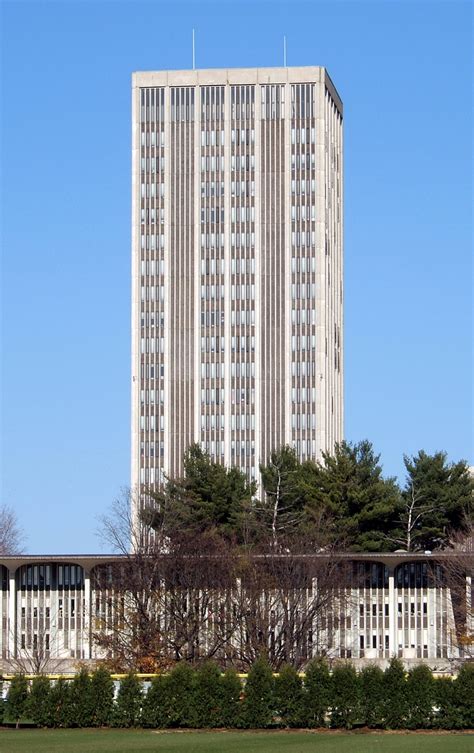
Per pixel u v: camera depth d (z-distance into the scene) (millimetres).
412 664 131125
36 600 137000
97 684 89188
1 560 135375
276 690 87938
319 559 127875
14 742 78750
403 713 86500
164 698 88188
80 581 136625
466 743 77625
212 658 116312
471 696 86375
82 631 135000
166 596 121938
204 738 81062
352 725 87062
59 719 88812
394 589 136125
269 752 73000
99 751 73562
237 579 123812
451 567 132250
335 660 124750
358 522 154625
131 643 119562
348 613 136000
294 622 122562
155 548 127125
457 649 134125
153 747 75500
